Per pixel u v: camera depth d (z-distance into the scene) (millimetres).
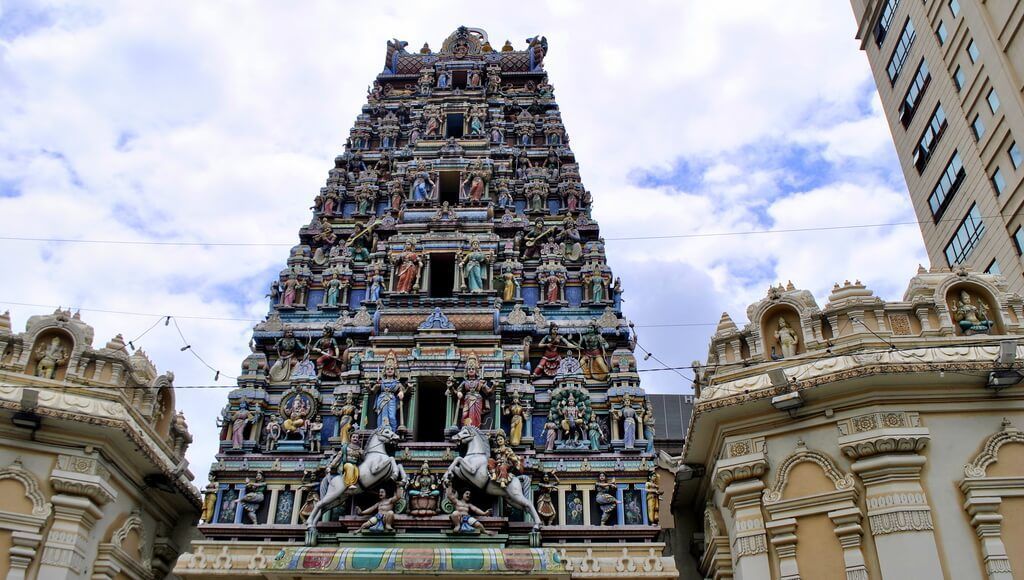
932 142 43750
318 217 33938
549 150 36562
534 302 30469
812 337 22422
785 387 21109
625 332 28766
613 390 26984
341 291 30672
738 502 21297
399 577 21766
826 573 19547
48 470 21828
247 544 23703
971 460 19719
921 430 19922
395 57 43469
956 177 41531
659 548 23422
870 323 22031
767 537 20625
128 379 24859
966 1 39344
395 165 35562
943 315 21875
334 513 24219
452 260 31484
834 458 20531
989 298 22438
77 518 21656
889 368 20109
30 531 21016
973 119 39562
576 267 31562
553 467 25203
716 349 23750
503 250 31500
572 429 26250
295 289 30844
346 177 35719
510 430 26094
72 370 23688
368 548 22203
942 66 42000
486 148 36344
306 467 25344
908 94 46031
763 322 23391
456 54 42781
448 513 23609
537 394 27234
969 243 40500
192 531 27609
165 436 26875
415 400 26547
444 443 25203
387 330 28422
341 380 27438
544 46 43906
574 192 34406
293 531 24141
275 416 26906
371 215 33938
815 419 21094
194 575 23078
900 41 46625
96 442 22453
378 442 24656
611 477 25109
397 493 23828
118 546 23281
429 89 40625
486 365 27156
